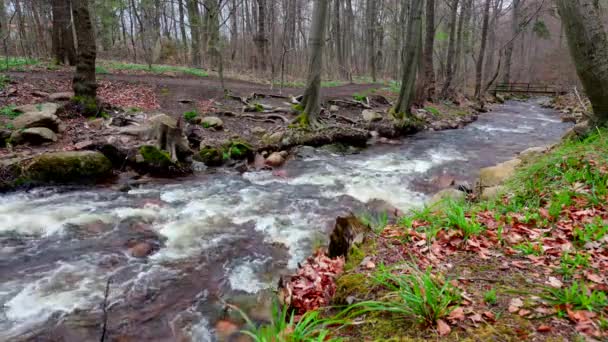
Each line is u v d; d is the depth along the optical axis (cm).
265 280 419
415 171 938
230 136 1052
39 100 1075
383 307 225
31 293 387
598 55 596
